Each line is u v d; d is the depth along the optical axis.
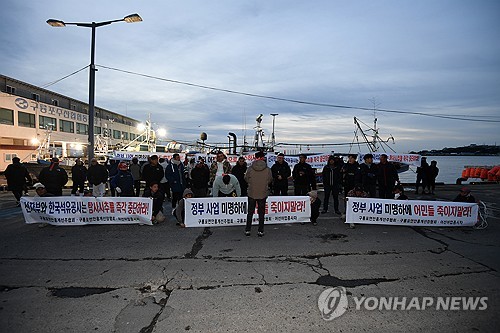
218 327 3.10
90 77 12.81
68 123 36.88
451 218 7.23
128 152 14.20
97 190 9.48
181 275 4.36
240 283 4.10
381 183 8.59
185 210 7.04
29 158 26.77
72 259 5.00
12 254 5.24
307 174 8.58
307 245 5.76
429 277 4.32
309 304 3.56
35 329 3.06
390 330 3.08
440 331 3.08
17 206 9.72
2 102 27.89
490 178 20.27
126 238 6.21
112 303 3.58
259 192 6.30
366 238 6.25
